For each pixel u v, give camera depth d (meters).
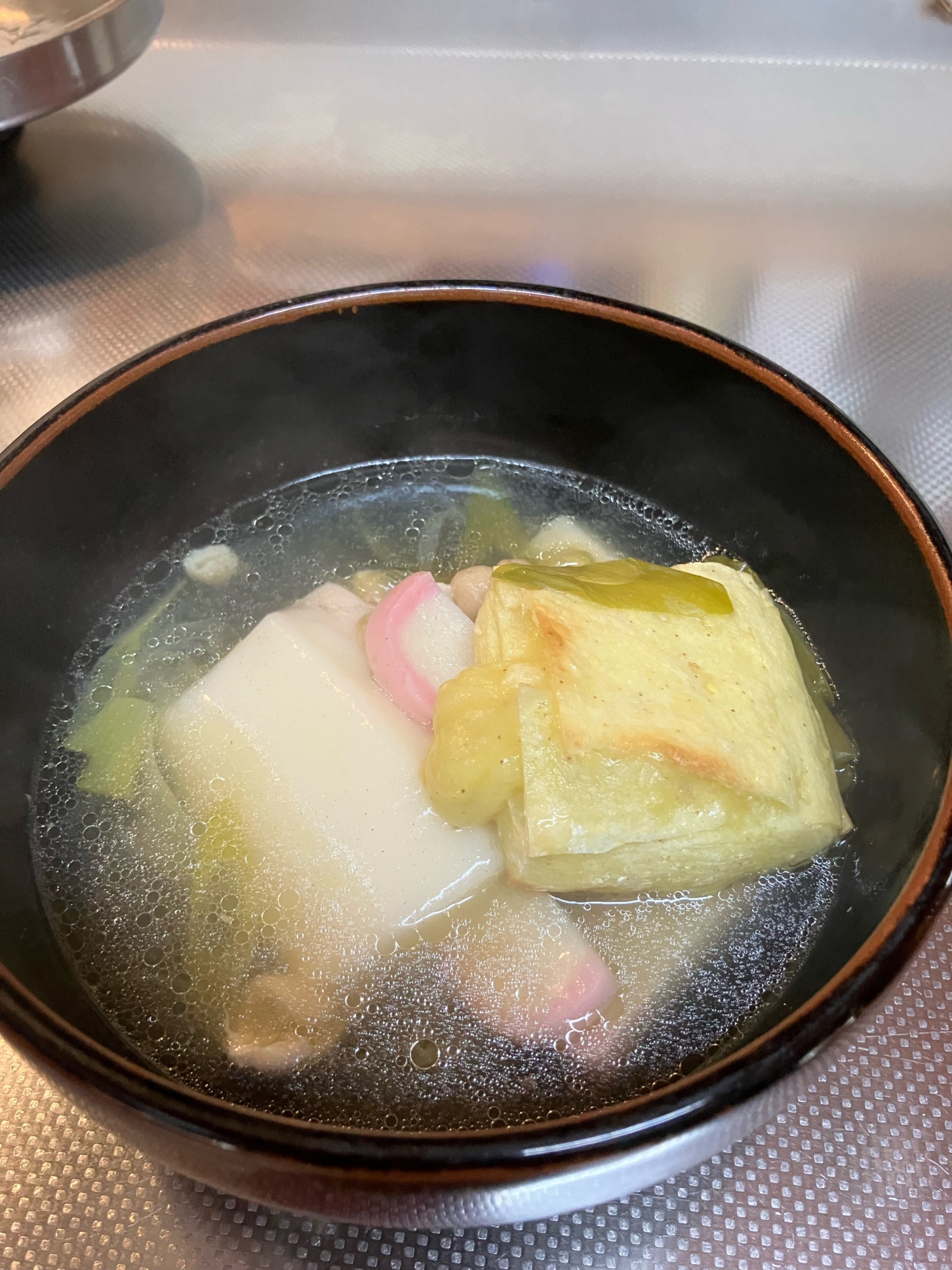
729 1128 0.08
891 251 0.22
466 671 0.13
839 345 0.20
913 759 0.12
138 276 0.21
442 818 0.13
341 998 0.13
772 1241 0.11
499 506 0.18
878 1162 0.12
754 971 0.13
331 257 0.22
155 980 0.13
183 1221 0.11
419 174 0.23
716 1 0.25
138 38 0.21
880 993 0.09
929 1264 0.11
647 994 0.13
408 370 0.16
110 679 0.15
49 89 0.19
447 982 0.13
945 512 0.17
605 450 0.17
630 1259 0.11
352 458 0.18
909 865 0.10
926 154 0.24
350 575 0.17
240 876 0.13
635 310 0.14
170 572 0.17
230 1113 0.08
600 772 0.12
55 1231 0.11
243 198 0.23
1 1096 0.12
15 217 0.22
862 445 0.13
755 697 0.13
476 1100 0.12
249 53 0.26
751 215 0.23
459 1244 0.11
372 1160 0.08
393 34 0.26
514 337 0.15
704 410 0.15
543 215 0.23
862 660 0.14
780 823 0.12
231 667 0.14
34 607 0.14
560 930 0.13
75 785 0.14
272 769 0.14
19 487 0.13
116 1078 0.08
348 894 0.13
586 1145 0.08
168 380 0.14
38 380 0.19
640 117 0.25
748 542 0.16
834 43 0.26
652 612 0.13
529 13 0.26
